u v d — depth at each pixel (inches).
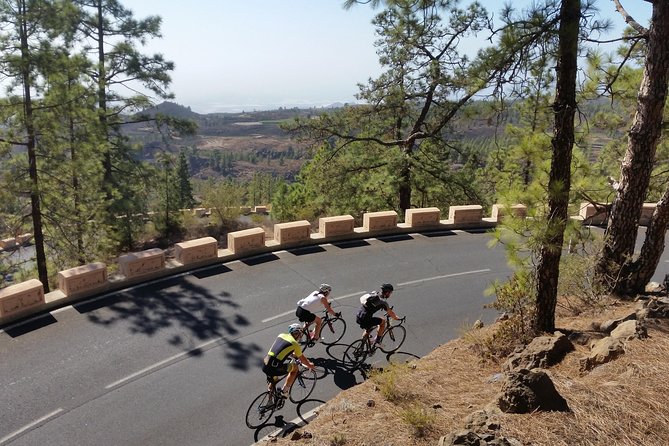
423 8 351.9
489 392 306.3
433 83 933.8
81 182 841.5
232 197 1135.0
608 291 441.4
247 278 605.0
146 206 1063.0
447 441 205.6
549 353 316.8
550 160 322.3
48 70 677.3
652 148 399.9
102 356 428.8
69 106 733.3
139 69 1005.8
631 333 304.7
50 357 424.5
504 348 375.6
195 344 452.8
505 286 414.6
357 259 679.1
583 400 236.2
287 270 633.6
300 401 370.9
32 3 643.5
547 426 217.3
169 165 1072.8
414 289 584.7
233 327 485.7
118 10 978.7
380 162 1058.1
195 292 561.6
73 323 483.5
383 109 1035.9
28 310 490.3
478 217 850.8
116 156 1008.2
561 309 447.2
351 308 532.1
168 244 1034.1
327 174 1070.4
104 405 365.1
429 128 1039.6
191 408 363.9
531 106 324.8
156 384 392.2
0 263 774.5
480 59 311.9
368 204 1074.1
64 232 793.6
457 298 562.6
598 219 839.1
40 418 349.4
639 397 232.7
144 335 465.4
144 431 338.3
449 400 305.1
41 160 729.0
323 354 437.4
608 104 462.6
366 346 430.6
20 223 760.3
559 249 328.5
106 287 552.7
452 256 700.0
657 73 378.3
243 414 358.3
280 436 331.0
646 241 428.1
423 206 1212.5
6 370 404.5
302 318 425.4
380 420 284.2
